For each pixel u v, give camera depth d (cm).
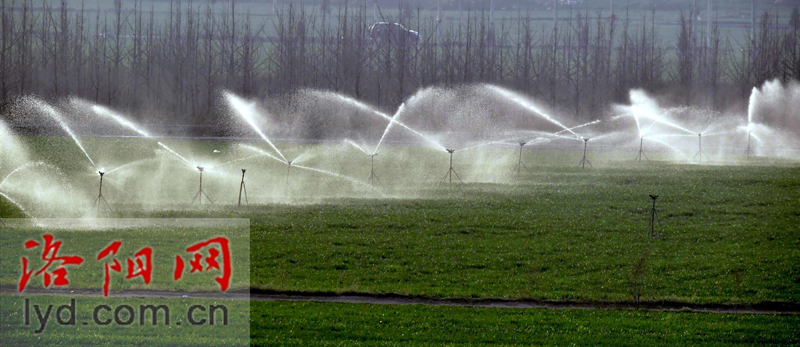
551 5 16662
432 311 2789
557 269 3406
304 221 4253
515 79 10975
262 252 3600
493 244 3812
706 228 4141
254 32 13375
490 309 2841
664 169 6312
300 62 10981
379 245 3772
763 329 2603
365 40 11438
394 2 16162
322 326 2580
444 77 10812
